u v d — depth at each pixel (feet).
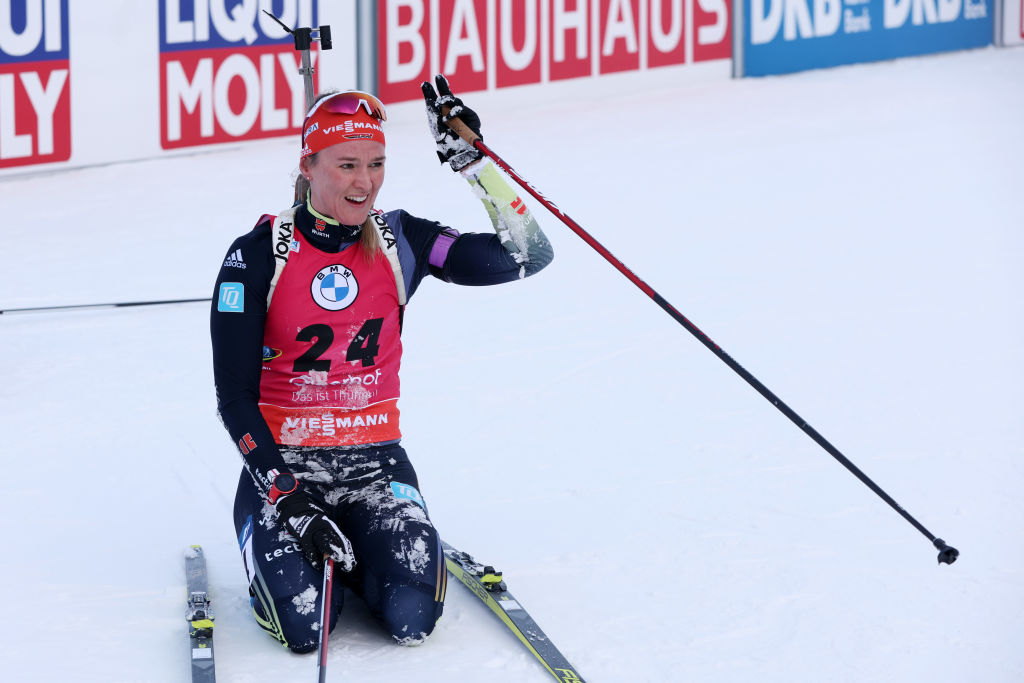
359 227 38.09
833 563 42.73
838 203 105.70
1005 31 202.08
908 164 121.80
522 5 145.48
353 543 37.81
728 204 104.78
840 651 36.78
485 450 53.42
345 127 36.29
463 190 106.63
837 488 49.21
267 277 37.14
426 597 36.63
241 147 123.85
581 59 152.97
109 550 43.47
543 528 45.80
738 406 58.90
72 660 35.83
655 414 57.93
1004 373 63.82
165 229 94.27
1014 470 50.88
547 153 124.57
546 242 40.60
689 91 162.40
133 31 114.11
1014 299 78.13
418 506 38.52
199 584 40.65
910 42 191.83
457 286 80.64
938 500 47.80
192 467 51.24
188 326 71.15
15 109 107.96
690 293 78.69
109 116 114.21
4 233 92.48
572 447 53.83
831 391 60.85
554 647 36.63
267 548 36.58
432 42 138.10
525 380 62.59
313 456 38.60
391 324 39.14
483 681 35.09
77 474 50.11
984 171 119.03
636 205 103.71
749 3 170.91
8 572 41.42
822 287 80.33
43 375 62.49
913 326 71.97
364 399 39.06
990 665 35.88
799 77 174.60
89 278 80.89
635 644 37.27
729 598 40.29
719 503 47.96
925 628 38.14
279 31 124.57
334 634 37.96
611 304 76.43
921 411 57.98
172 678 35.06
